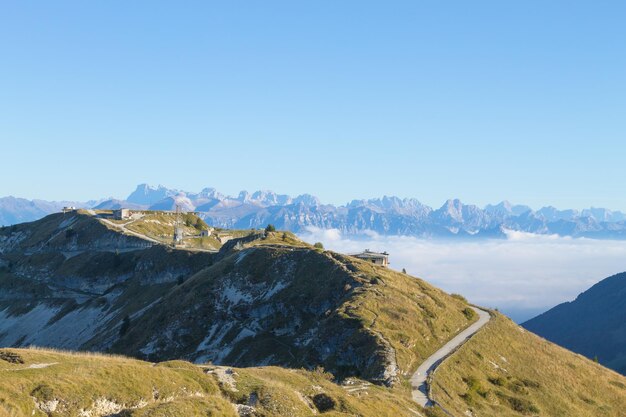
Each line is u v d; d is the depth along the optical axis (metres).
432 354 86.50
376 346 78.62
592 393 93.56
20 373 36.72
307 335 102.31
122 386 38.88
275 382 48.53
